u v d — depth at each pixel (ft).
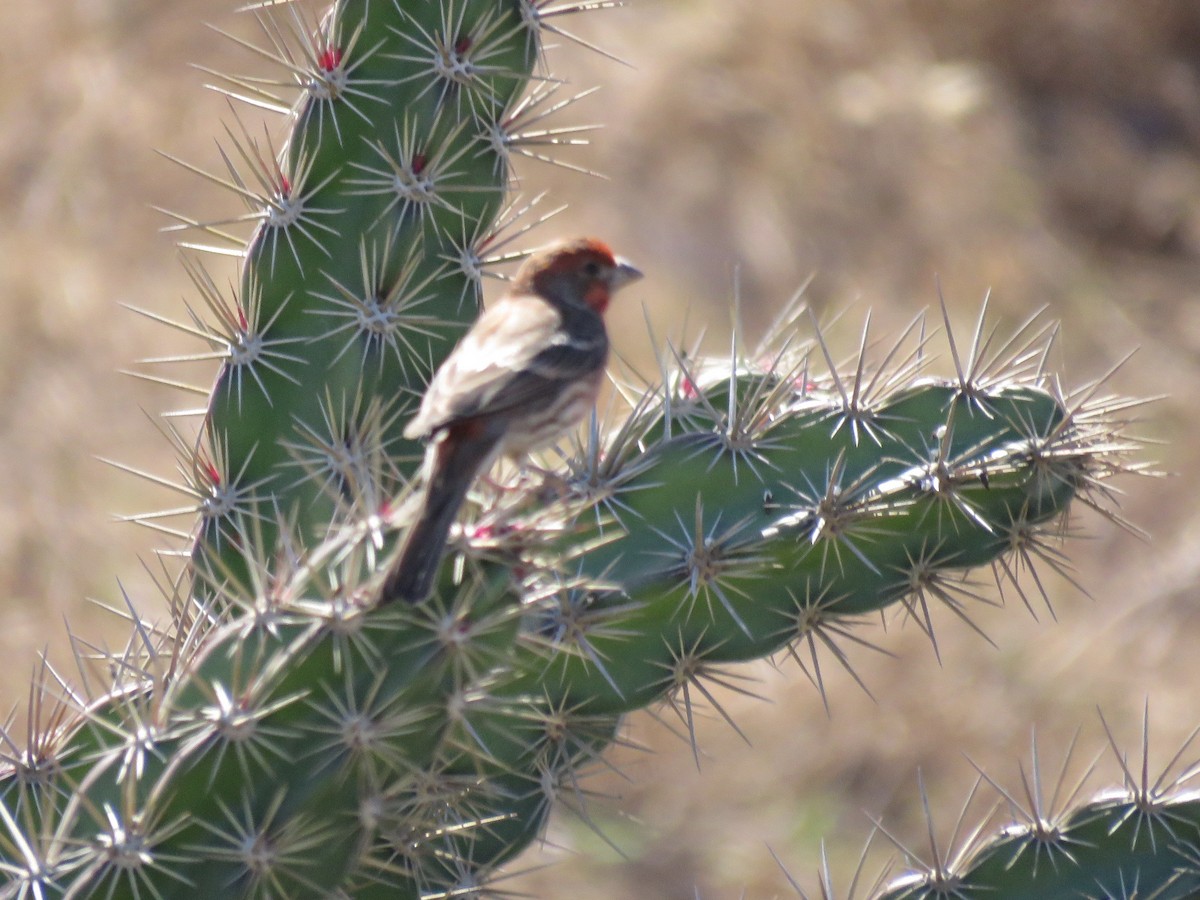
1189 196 88.28
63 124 75.61
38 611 55.88
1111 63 94.84
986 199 84.02
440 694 20.99
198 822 20.36
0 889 22.31
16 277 67.92
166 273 70.90
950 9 93.61
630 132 80.43
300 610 20.77
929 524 27.43
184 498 60.08
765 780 55.93
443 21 28.48
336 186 28.55
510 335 28.35
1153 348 79.77
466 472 24.06
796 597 26.84
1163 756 56.85
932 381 28.78
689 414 28.25
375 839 24.34
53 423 62.28
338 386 28.53
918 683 59.31
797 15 86.69
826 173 81.56
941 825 54.90
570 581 25.00
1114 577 65.72
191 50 80.64
